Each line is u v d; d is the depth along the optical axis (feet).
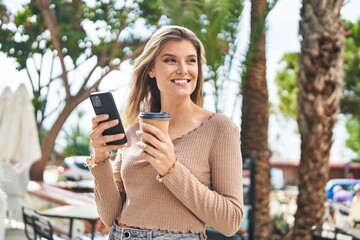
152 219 6.38
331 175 85.61
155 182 6.38
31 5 36.60
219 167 6.42
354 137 95.50
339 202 36.04
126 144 6.60
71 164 71.87
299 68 21.62
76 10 35.86
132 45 37.83
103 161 6.78
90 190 41.73
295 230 21.81
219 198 6.15
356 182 53.42
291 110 73.82
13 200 24.20
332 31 21.08
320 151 21.24
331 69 21.11
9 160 26.14
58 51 35.76
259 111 22.62
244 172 20.10
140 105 7.75
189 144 6.51
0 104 26.68
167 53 6.77
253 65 22.16
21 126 26.50
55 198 26.55
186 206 6.16
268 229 22.85
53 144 38.27
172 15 20.27
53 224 24.54
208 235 18.97
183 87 6.73
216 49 19.92
